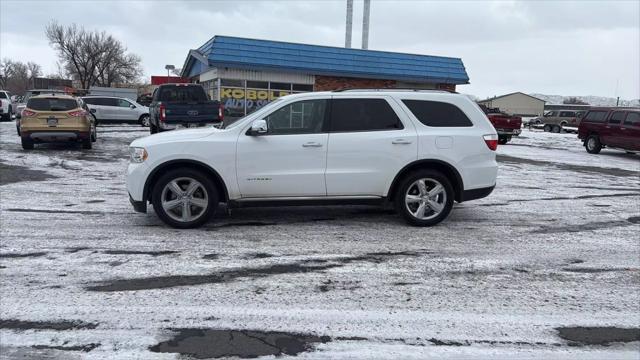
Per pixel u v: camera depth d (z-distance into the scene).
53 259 5.47
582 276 5.34
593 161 18.00
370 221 7.38
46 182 10.34
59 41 71.44
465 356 3.64
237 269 5.27
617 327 4.16
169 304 4.39
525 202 9.39
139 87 79.31
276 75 24.47
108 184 10.26
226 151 6.60
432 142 6.93
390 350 3.70
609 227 7.55
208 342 3.75
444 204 7.09
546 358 3.65
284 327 4.01
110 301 4.42
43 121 15.12
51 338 3.76
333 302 4.50
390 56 26.52
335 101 6.88
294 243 6.20
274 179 6.69
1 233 6.44
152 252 5.76
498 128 24.36
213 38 23.36
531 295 4.78
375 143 6.81
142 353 3.58
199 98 18.55
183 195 6.71
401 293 4.73
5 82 106.12
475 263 5.64
